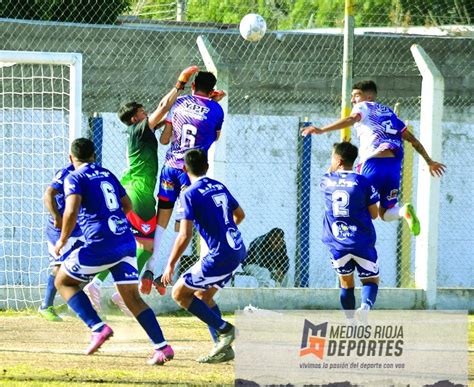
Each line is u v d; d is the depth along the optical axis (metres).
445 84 58.06
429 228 47.38
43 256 46.22
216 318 29.33
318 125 53.59
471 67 58.38
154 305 44.41
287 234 53.47
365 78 56.69
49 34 53.06
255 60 55.75
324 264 53.66
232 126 52.88
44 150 48.72
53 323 39.09
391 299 46.94
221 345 29.53
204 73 35.81
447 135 56.47
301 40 56.31
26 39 52.94
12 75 49.97
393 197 36.97
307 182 53.53
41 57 41.34
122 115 36.53
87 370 27.91
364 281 34.41
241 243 29.20
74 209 28.34
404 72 56.88
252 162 53.12
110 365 29.09
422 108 47.78
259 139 53.22
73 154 29.52
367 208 34.12
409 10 83.12
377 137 36.47
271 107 56.06
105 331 29.08
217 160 44.19
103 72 53.66
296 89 56.28
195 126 35.19
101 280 36.16
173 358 30.83
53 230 37.38
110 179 29.41
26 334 35.72
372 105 36.59
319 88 56.56
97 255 28.61
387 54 56.81
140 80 54.06
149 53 54.12
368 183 34.09
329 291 46.25
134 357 30.88
